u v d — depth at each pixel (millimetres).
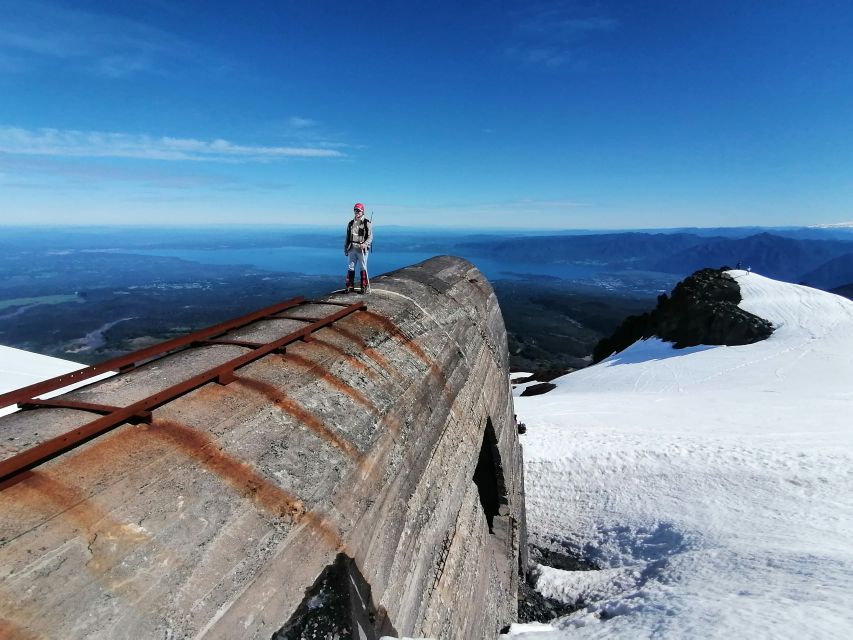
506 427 12406
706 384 42750
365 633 4078
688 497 18625
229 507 3469
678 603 9672
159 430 3746
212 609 2930
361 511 4598
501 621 9141
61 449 3111
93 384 4434
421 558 5750
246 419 4320
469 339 10305
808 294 60188
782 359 44562
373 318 7797
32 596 2391
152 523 3047
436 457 6875
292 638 3295
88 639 2395
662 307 72688
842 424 24781
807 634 6348
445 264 13836
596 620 11203
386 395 6141
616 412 32344
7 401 3793
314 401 5086
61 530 2736
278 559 3500
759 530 14828
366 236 8992
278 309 7488
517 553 12203
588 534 18578
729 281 66188
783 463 19656
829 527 14039
